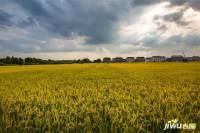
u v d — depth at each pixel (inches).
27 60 4697.3
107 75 945.5
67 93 408.5
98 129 203.2
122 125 205.8
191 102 311.1
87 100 328.5
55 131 202.1
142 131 195.8
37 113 249.6
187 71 1208.8
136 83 600.4
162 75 909.2
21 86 565.6
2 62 4308.6
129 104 299.0
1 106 296.8
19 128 206.5
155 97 356.5
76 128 203.2
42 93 409.4
